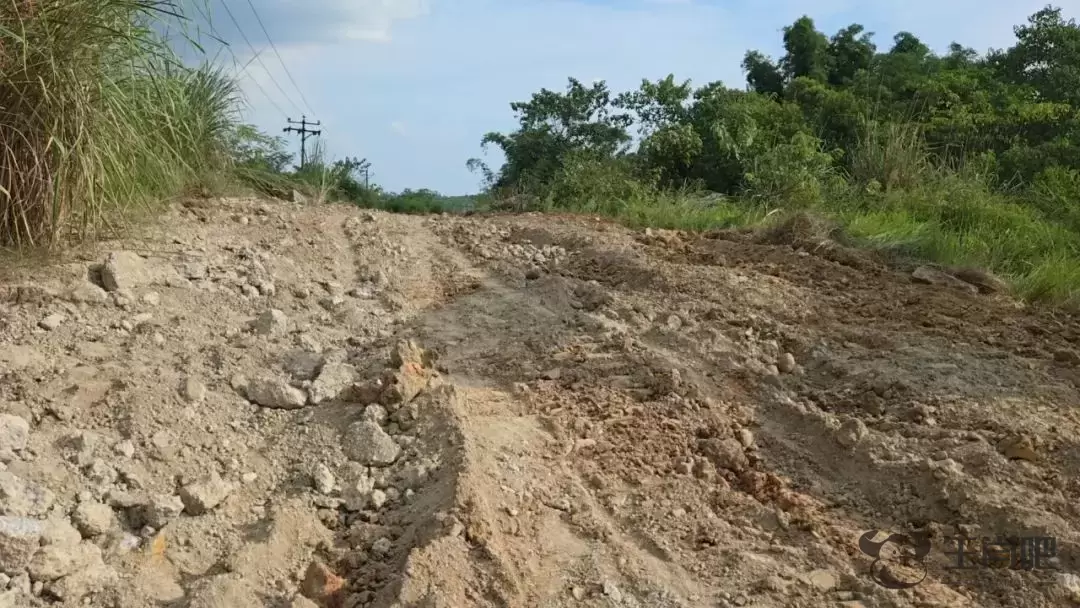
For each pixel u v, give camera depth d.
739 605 2.79
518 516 3.13
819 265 6.26
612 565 2.96
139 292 4.60
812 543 3.11
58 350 3.86
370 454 3.43
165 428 3.42
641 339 4.83
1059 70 14.19
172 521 3.01
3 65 4.32
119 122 4.92
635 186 9.48
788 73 17.23
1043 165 10.12
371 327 4.92
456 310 5.33
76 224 4.82
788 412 4.02
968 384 4.20
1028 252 6.77
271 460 3.41
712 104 11.26
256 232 6.25
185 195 6.70
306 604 2.60
